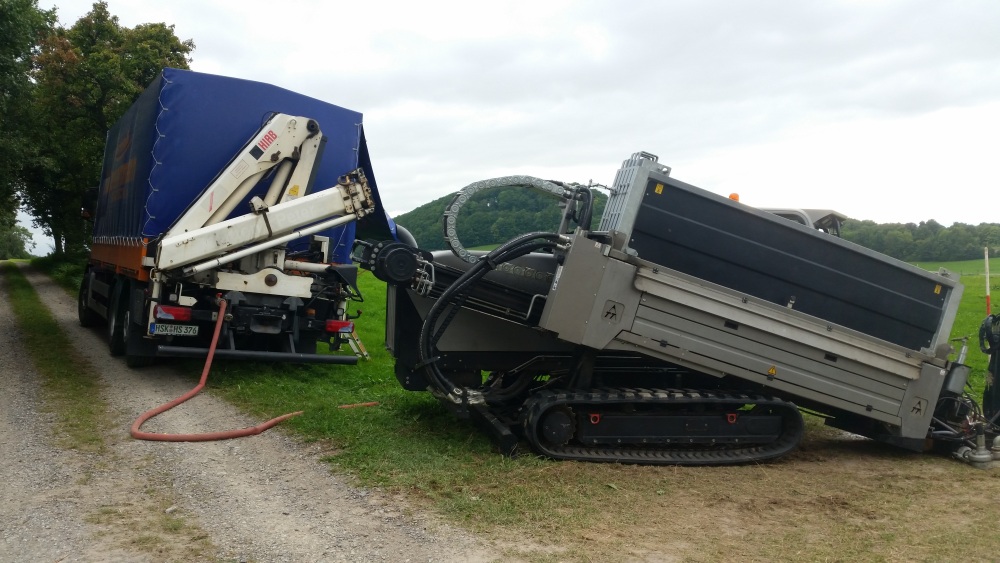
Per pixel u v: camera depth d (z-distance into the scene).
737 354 7.27
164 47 28.27
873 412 7.73
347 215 9.91
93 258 14.67
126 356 10.93
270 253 9.73
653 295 7.02
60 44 26.72
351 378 11.25
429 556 4.58
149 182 9.50
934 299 7.84
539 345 8.02
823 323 7.44
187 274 9.09
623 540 5.02
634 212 6.98
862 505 6.21
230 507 5.33
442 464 6.54
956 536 5.42
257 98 10.02
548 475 6.50
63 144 28.41
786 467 7.53
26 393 8.79
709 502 6.11
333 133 10.62
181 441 7.05
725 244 7.20
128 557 4.39
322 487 5.85
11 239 112.06
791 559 4.82
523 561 4.54
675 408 7.61
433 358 7.36
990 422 8.29
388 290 8.48
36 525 4.86
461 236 7.48
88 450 6.62
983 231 42.31
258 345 10.56
